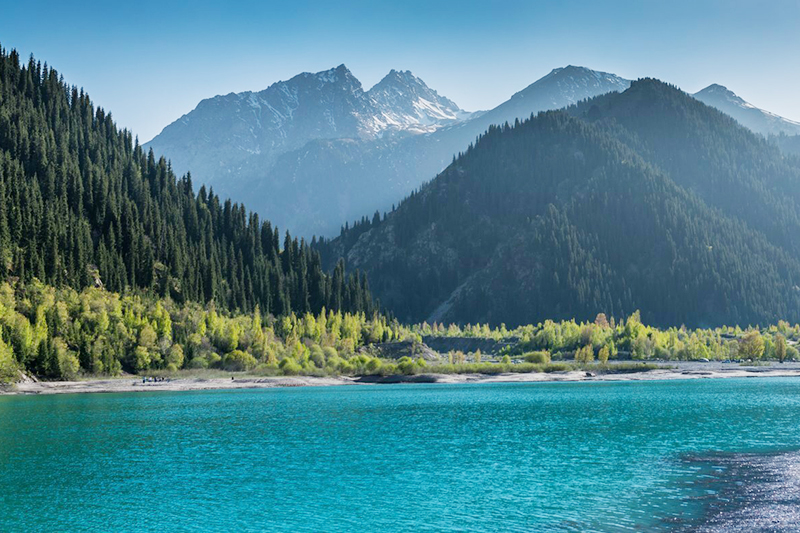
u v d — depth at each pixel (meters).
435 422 116.25
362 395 172.38
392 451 88.69
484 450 88.06
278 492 67.69
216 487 70.31
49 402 151.00
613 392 172.50
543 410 132.12
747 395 156.25
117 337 195.62
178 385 184.25
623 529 52.06
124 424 115.69
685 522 52.88
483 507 60.28
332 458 84.62
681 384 199.38
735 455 78.19
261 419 121.94
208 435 103.62
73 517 60.97
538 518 56.34
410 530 55.06
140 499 66.25
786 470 68.69
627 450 84.62
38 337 176.62
